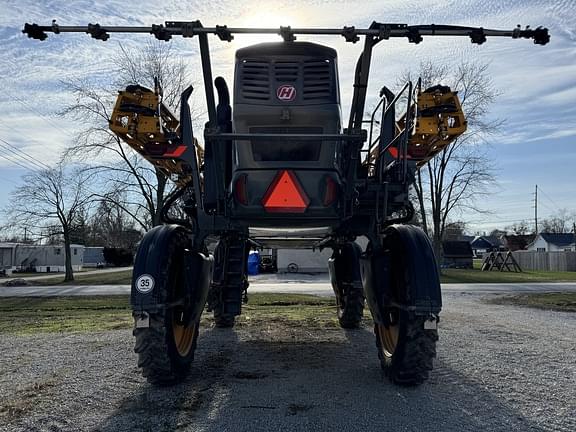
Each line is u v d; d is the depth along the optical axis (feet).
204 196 16.02
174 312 14.96
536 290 60.49
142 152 16.39
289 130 14.62
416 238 14.24
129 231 199.62
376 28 13.44
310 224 16.48
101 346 20.98
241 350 19.70
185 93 15.75
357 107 14.62
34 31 13.46
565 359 18.28
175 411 12.21
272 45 14.52
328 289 60.03
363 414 11.96
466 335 23.75
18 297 54.85
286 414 11.94
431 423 11.43
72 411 12.35
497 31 13.65
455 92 16.26
